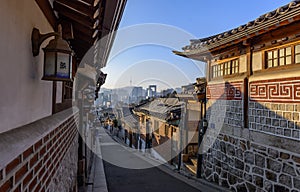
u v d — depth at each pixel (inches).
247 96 231.6
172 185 292.7
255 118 219.8
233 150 249.6
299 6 151.6
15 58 54.8
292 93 180.2
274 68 201.5
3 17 47.4
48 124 76.5
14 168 44.4
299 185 172.2
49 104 95.0
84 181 251.8
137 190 274.2
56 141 89.4
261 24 185.9
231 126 254.4
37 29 70.5
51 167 79.4
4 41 48.2
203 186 281.9
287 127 184.9
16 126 55.9
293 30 180.5
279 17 168.9
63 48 71.6
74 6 87.2
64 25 112.3
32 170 56.3
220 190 254.5
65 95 148.0
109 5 78.0
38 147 62.1
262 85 211.6
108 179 322.0
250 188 221.9
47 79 71.4
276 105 195.8
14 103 54.6
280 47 194.7
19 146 46.1
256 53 221.8
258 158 213.8
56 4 97.0
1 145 40.7
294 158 177.5
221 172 269.9
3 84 48.2
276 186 192.9
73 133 169.8
